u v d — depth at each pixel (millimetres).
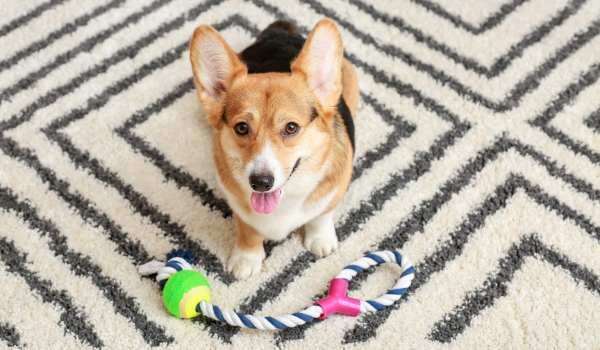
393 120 1830
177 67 1910
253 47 1741
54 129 1831
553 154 1770
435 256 1672
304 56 1521
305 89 1530
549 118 1813
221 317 1565
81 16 1989
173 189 1761
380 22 1965
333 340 1599
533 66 1884
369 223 1716
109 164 1788
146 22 1979
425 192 1741
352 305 1592
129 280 1660
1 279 1661
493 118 1818
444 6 1980
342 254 1688
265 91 1509
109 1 2008
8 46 1947
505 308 1616
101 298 1641
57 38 1957
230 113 1517
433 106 1843
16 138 1819
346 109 1654
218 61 1536
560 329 1593
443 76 1882
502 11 1965
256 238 1643
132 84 1889
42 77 1900
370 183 1758
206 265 1681
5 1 2010
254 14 1988
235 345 1596
